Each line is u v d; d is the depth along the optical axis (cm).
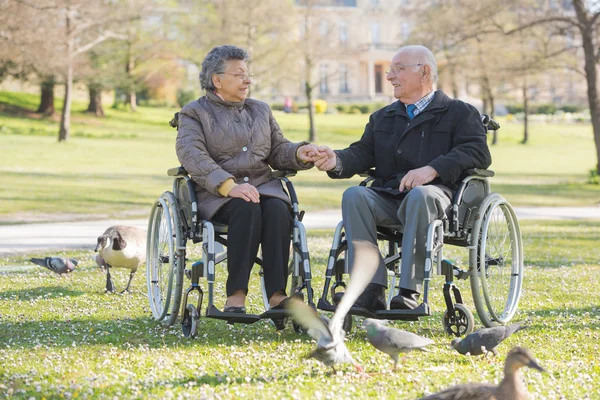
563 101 8288
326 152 610
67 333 604
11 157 3350
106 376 469
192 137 595
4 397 426
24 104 5472
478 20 2898
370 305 550
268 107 632
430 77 630
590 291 848
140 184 2591
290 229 584
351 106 7550
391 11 8938
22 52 3534
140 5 4378
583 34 2842
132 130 5088
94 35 4478
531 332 621
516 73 3070
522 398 379
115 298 782
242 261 564
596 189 2912
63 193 2234
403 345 461
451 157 593
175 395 432
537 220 1948
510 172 3784
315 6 5266
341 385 451
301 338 593
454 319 611
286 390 437
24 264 1039
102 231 1470
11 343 567
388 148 631
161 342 579
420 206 563
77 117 5400
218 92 614
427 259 550
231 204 575
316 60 5212
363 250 447
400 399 422
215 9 4806
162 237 684
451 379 466
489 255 661
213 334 608
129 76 5734
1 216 1752
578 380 469
